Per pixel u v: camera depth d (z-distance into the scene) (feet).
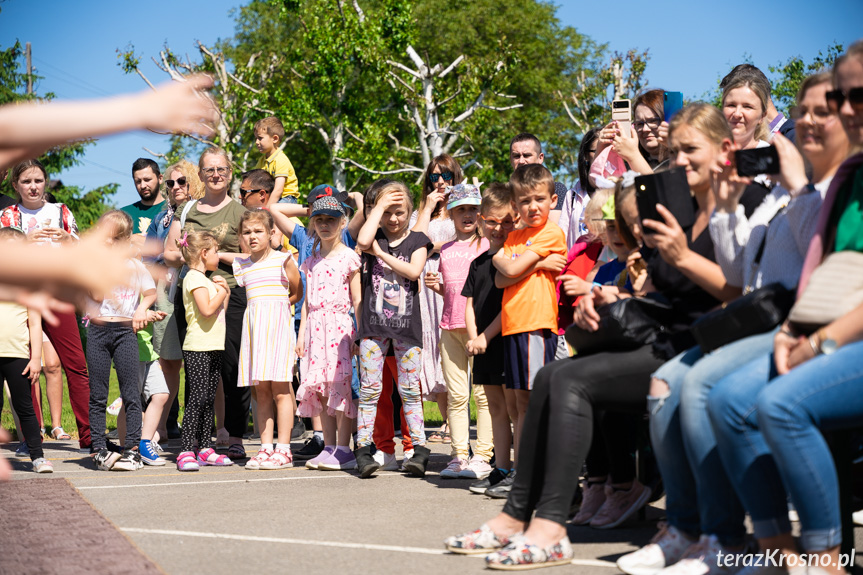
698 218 10.15
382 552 10.40
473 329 15.76
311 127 102.47
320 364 18.63
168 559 10.09
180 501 14.47
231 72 99.55
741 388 7.86
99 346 20.08
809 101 8.76
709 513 8.65
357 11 91.86
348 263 19.06
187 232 20.56
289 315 19.76
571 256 14.11
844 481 8.40
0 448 23.90
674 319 9.88
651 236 9.50
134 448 19.49
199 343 19.84
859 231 7.69
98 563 9.63
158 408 20.39
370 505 13.87
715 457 8.51
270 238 21.27
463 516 12.85
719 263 9.57
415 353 17.74
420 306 18.69
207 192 22.72
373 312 17.75
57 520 12.31
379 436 18.80
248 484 16.48
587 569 9.43
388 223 17.99
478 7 132.26
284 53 110.52
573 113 133.49
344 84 93.40
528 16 134.31
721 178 9.50
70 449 23.68
